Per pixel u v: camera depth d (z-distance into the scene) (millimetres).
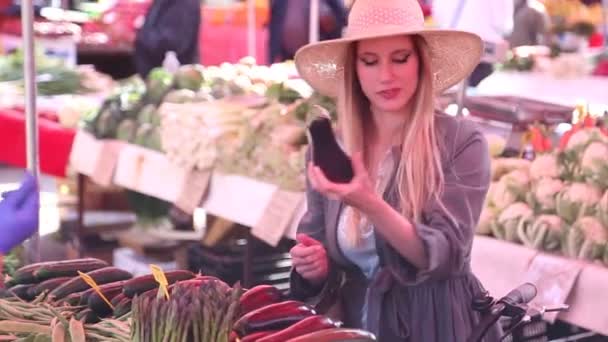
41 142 5430
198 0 7535
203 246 5211
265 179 4223
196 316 1780
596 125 3789
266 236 4105
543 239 3301
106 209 6547
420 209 2463
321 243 2734
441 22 6406
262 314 2158
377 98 2527
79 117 5684
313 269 2652
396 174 2537
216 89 5312
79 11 11852
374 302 2559
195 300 1794
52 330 2150
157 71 5590
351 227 2596
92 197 6512
